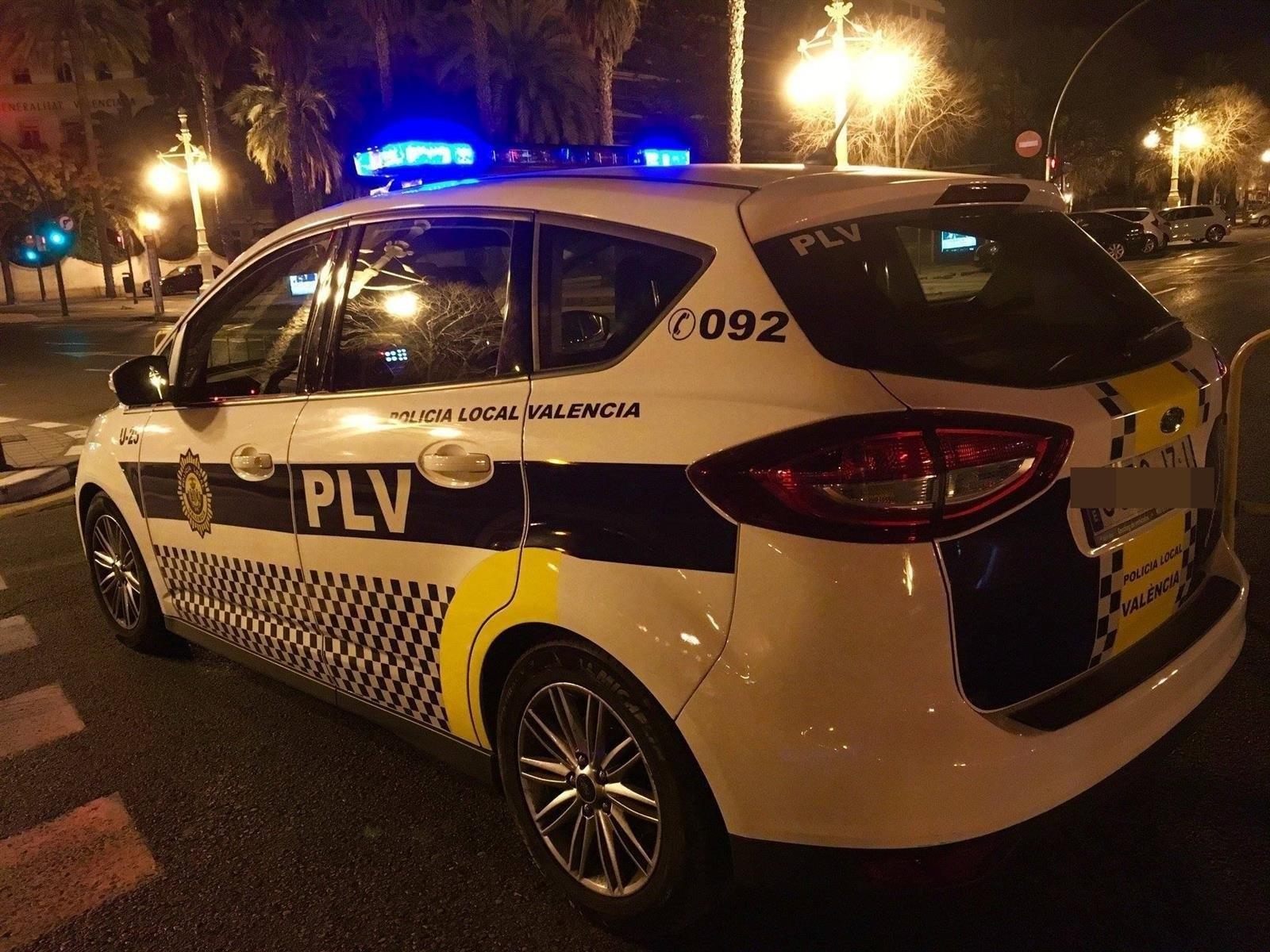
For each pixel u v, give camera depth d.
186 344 3.75
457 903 2.71
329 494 3.01
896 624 1.94
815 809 2.00
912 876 1.98
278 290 3.57
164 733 3.79
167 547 3.96
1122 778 2.16
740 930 2.52
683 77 47.31
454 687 2.76
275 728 3.79
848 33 17.97
